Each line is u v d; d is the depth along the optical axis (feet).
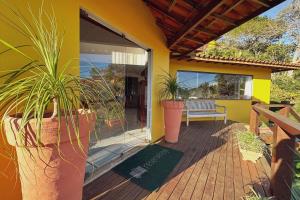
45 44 3.68
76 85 3.92
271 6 7.23
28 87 3.44
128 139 13.32
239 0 7.12
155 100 14.23
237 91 26.53
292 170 6.05
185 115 22.35
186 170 9.40
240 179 8.68
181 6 9.32
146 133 14.08
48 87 3.35
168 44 15.70
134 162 10.01
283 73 53.01
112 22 8.98
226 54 39.91
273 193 7.09
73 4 6.48
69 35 6.29
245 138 11.71
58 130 3.27
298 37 58.54
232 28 9.94
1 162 4.21
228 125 20.97
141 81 21.86
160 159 10.61
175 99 14.12
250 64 23.36
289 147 6.12
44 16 5.37
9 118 3.38
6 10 4.39
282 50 58.44
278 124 6.67
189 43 14.98
